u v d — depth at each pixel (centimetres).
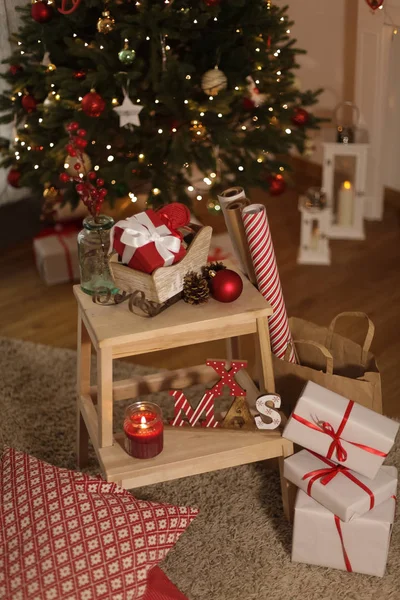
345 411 180
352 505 175
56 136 288
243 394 187
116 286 179
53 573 156
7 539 164
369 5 316
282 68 302
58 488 173
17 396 256
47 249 324
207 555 194
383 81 344
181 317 174
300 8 383
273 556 193
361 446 179
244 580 187
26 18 292
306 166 418
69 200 297
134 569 160
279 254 348
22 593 153
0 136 340
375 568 183
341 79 379
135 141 277
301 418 182
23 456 185
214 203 291
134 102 277
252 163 296
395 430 179
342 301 311
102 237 182
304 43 390
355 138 353
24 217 362
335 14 367
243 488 214
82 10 266
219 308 178
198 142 285
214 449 183
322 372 195
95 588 155
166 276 171
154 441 178
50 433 238
